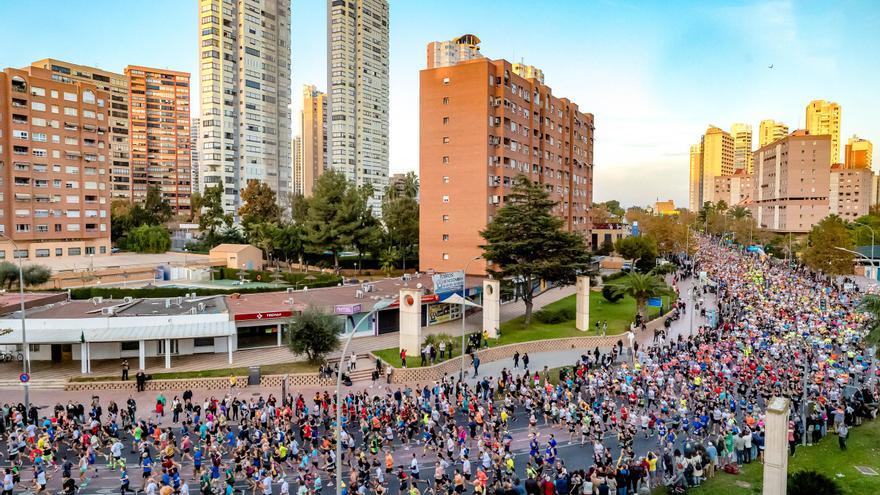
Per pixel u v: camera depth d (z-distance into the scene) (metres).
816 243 92.62
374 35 173.25
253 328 51.34
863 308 38.53
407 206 97.81
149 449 31.30
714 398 34.53
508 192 81.19
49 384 41.84
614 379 41.38
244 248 92.19
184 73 190.38
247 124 134.75
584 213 114.44
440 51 182.00
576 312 61.53
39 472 26.19
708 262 115.88
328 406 36.69
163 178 187.88
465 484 26.52
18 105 91.69
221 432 31.97
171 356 48.59
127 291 67.06
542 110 92.75
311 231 91.25
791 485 21.09
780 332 53.62
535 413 36.91
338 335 46.06
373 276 92.00
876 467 26.52
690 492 24.72
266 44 139.00
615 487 24.64
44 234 95.44
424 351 45.62
